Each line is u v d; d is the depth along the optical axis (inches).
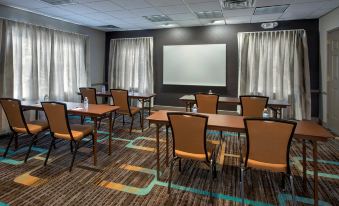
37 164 119.6
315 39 215.3
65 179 104.2
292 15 201.3
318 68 216.1
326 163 124.1
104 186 98.6
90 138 162.6
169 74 267.0
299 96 218.4
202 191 95.3
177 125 88.6
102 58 285.9
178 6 173.8
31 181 102.0
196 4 168.2
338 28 175.8
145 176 107.9
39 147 145.2
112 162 123.5
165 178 106.0
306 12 191.0
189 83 260.5
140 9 182.5
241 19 216.8
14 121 124.9
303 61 217.6
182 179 105.2
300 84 218.2
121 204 85.5
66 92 228.8
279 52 224.1
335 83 183.5
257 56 231.3
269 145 78.3
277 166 79.4
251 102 145.7
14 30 172.6
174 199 89.3
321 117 211.9
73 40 233.8
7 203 85.2
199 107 162.4
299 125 92.9
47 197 89.6
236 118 106.8
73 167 116.7
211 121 100.3
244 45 233.8
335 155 135.7
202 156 88.7
